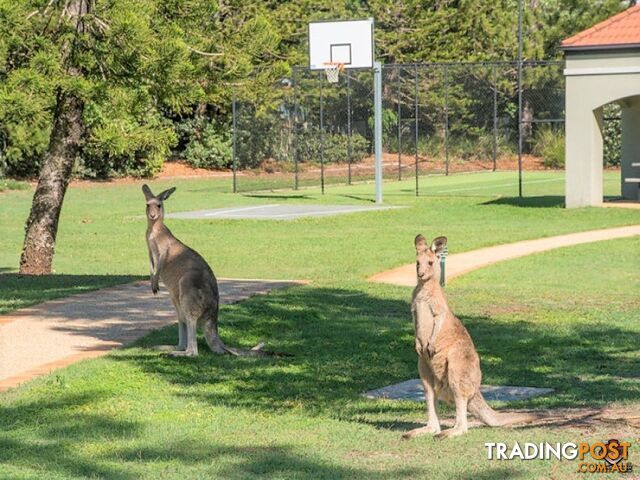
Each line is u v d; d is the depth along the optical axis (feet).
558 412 31.17
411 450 26.27
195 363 38.55
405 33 177.78
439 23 176.04
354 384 36.55
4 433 29.07
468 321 50.39
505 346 44.01
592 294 59.31
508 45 175.83
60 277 61.67
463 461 24.89
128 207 115.14
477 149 181.57
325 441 28.07
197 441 28.30
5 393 33.47
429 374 27.45
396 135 185.98
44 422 30.40
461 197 122.31
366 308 53.06
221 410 32.09
